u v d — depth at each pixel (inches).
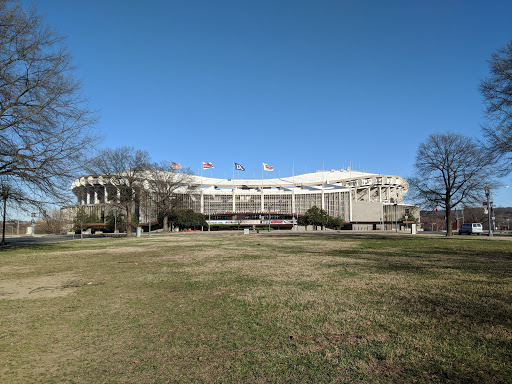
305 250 912.9
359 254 784.9
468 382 164.9
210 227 4045.3
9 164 857.5
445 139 1742.1
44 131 885.8
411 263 604.7
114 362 203.5
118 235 2564.0
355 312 288.5
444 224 4906.5
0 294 395.9
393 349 207.6
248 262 652.1
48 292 404.5
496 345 208.2
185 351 217.0
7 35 833.5
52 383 177.9
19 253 943.7
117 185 2271.2
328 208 4584.2
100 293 393.7
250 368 188.9
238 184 5398.6
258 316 286.0
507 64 898.7
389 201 4793.3
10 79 833.5
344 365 188.7
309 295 355.3
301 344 221.6
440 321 258.2
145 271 559.8
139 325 272.2
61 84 887.1
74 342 237.9
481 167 1647.4
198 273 523.8
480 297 331.0
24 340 243.1
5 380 181.5
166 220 3125.0
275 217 4542.3
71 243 1448.1
